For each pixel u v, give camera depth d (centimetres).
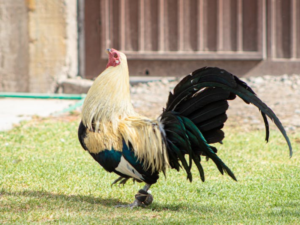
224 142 3484
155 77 5731
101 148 1973
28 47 5650
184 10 5553
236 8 5491
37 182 2436
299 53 5528
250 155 3147
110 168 2005
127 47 5659
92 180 2514
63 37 5644
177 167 2100
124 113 2070
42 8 5612
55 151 3130
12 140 3400
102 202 2188
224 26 5522
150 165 2006
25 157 2934
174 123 1975
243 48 5538
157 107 4688
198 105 1925
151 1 5569
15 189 2305
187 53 5584
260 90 5128
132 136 1975
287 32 5516
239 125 4088
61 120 4166
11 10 5628
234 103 4856
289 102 4716
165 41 5619
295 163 2956
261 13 5453
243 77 5634
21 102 5056
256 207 2119
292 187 2445
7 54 5694
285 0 5472
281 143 3491
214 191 2391
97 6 5703
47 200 2109
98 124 2012
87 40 5772
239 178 2633
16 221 1808
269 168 2828
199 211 2055
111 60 2081
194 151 2003
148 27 5606
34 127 3788
